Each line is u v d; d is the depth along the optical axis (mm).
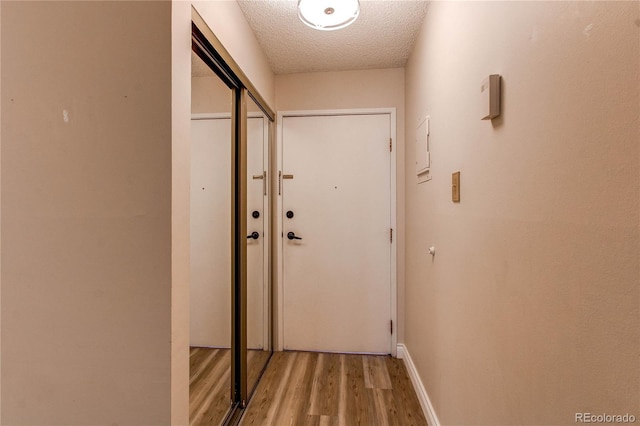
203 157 1668
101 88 969
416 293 2047
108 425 985
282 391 2002
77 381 992
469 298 1154
